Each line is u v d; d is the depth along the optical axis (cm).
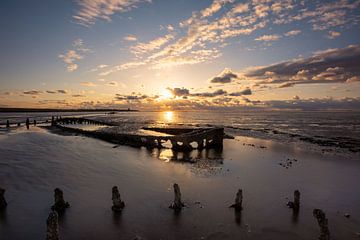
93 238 1318
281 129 8800
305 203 1839
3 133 5062
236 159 3347
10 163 2584
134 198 1834
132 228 1418
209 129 4528
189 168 2780
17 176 2203
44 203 1705
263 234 1382
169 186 2119
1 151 3142
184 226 1448
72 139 4603
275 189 2119
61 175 2300
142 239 1312
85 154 3278
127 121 13225
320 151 4053
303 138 5791
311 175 2588
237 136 6322
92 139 4756
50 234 1126
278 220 1550
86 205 1697
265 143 4988
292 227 1467
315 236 1377
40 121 9581
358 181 2392
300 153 3859
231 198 1880
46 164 2627
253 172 2659
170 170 2666
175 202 1658
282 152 3938
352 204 1839
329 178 2483
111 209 1641
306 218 1585
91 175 2350
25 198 1773
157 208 1673
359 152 3984
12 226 1409
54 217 1135
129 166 2770
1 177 2153
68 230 1386
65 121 9569
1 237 1303
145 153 3653
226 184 2211
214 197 1891
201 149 4112
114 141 4531
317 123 12725
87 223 1464
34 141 4066
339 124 11856
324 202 1870
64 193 1888
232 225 1470
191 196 1900
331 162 3228
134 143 4344
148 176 2402
